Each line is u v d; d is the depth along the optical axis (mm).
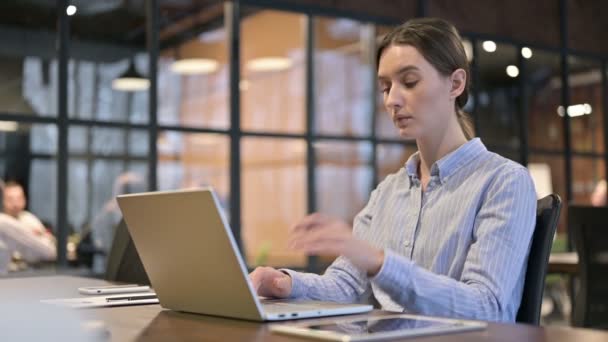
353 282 1838
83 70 5016
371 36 6195
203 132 5449
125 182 5113
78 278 2250
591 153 7621
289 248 1322
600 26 7805
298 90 5902
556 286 6879
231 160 5551
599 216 3275
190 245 1283
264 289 1671
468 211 1683
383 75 1771
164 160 5281
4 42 4781
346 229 1331
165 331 1158
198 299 1345
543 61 7340
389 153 6215
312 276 1779
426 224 1773
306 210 5844
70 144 4926
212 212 1198
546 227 1618
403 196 1889
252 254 5902
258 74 5727
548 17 7398
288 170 5906
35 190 4793
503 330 1109
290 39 5855
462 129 1860
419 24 1751
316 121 5906
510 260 1552
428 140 1789
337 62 6027
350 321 1210
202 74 5469
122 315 1368
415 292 1388
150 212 1348
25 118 4797
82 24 5043
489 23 6934
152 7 5289
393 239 1837
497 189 1652
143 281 2156
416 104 1728
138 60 5227
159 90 5281
